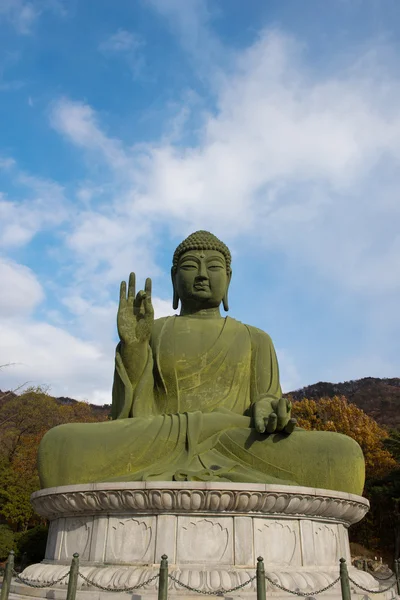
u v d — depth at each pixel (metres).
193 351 11.03
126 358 10.43
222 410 10.12
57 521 9.06
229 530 7.87
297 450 8.91
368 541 36.59
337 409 44.72
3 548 19.84
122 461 8.97
